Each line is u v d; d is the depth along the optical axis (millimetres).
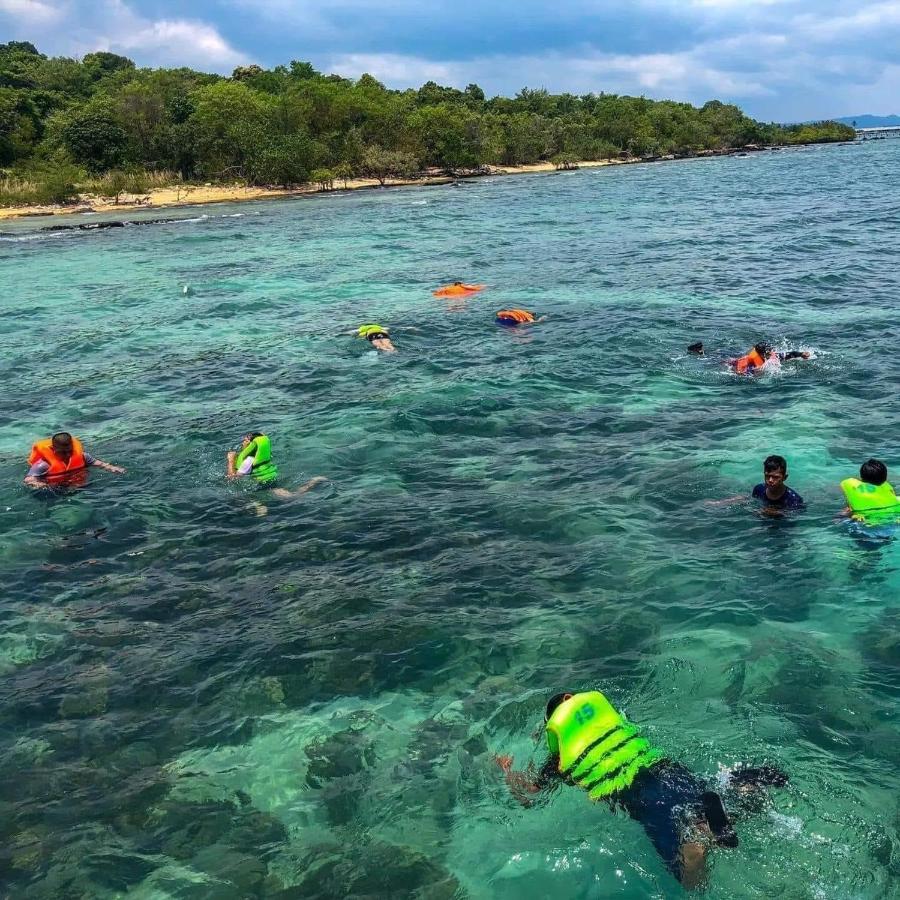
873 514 8117
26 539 8867
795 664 6082
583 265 24953
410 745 5547
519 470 10109
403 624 6949
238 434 11781
